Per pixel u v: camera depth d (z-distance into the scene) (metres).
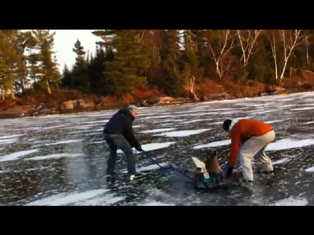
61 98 43.34
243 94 43.41
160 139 12.31
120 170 8.16
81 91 45.16
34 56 44.00
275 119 15.21
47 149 12.27
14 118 34.94
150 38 55.97
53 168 9.06
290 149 8.88
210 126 14.82
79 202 6.01
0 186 7.54
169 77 44.09
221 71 49.59
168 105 37.06
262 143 6.22
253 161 7.87
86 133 15.95
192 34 52.56
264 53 51.88
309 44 58.53
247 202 5.35
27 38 48.50
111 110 35.69
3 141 15.54
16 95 46.12
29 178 8.13
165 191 6.23
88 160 9.70
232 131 6.24
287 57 50.19
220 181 6.21
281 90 43.62
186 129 14.45
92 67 47.50
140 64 42.69
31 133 18.06
